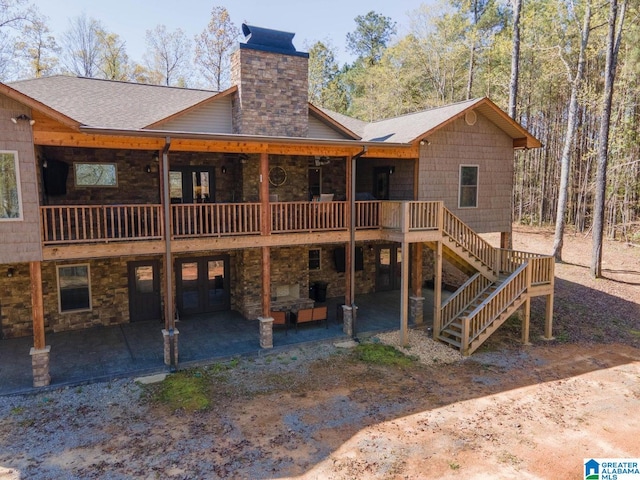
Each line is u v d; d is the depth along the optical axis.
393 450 7.55
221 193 14.37
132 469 6.89
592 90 22.50
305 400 9.28
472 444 7.82
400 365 11.26
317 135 14.88
